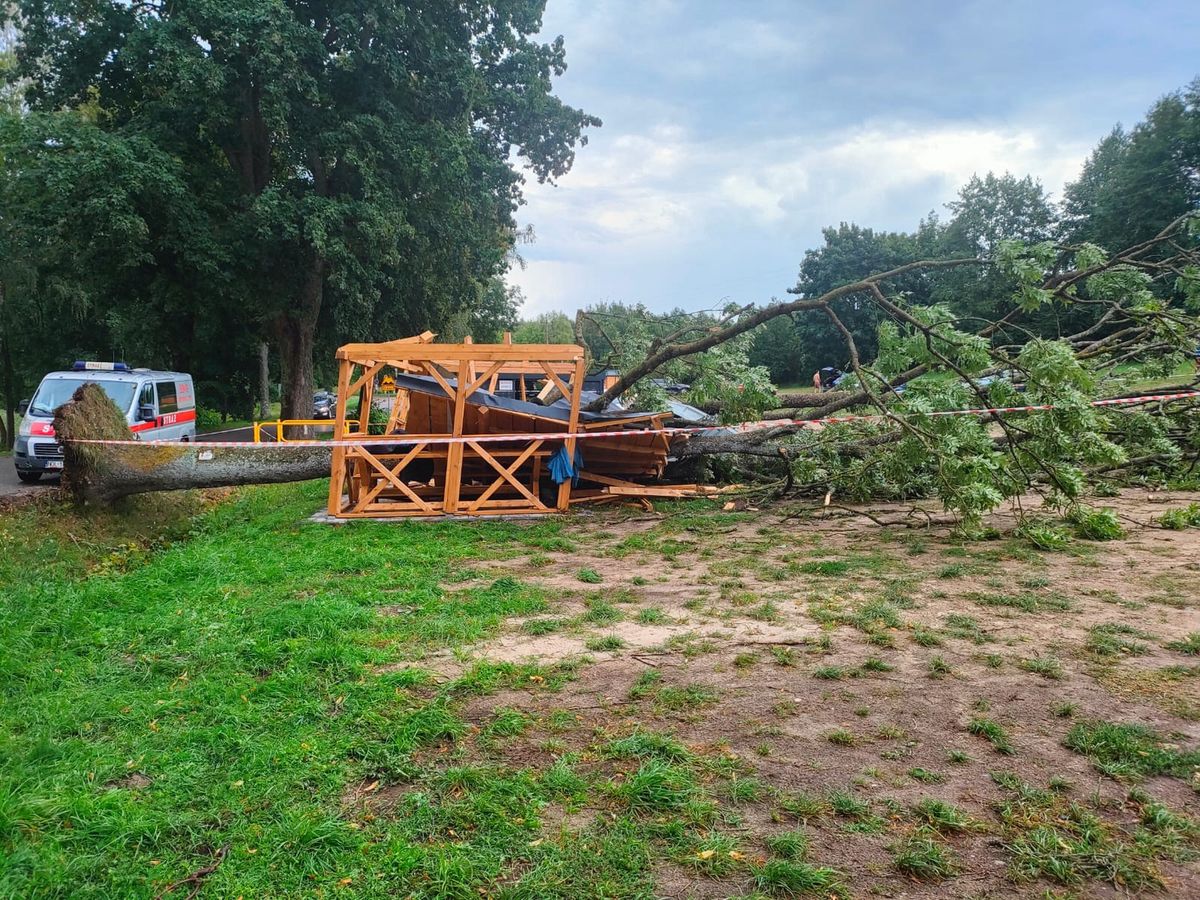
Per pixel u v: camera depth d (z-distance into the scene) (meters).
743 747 3.37
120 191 17.94
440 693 3.95
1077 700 3.79
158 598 5.88
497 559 7.45
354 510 9.99
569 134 27.38
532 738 3.47
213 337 25.31
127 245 18.81
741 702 3.85
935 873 2.49
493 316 32.78
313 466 10.18
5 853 2.54
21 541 7.20
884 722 3.60
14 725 3.61
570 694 3.98
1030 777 3.09
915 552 7.23
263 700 3.88
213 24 18.56
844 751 3.33
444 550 7.75
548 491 11.32
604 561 7.33
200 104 19.81
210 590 6.03
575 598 5.92
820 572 6.53
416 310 26.33
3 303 22.17
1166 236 9.30
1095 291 9.78
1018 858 2.56
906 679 4.11
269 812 2.86
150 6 21.23
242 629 4.95
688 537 8.48
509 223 28.75
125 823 2.74
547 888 2.43
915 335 8.91
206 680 4.12
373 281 22.38
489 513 10.16
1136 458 10.34
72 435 8.61
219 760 3.28
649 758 3.25
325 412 31.97
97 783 3.08
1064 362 7.80
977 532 7.71
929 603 5.51
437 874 2.48
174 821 2.77
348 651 4.50
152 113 20.59
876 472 10.20
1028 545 7.42
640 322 11.84
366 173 20.36
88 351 28.88
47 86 22.73
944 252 53.34
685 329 10.80
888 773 3.14
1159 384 11.51
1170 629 4.80
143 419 13.93
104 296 23.05
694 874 2.51
